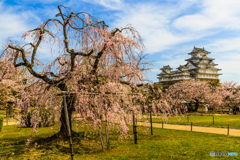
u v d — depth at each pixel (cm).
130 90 1027
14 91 2031
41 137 1205
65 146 931
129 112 994
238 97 4619
